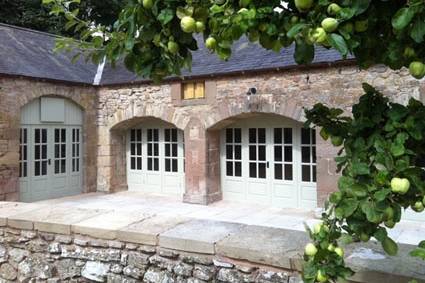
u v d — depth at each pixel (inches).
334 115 64.5
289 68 294.7
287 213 311.7
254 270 89.4
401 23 40.0
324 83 285.0
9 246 125.0
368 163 49.5
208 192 345.7
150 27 56.7
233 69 318.7
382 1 45.1
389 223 47.0
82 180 396.5
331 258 50.9
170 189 395.2
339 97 279.1
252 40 53.6
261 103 309.3
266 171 344.8
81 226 111.6
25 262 121.5
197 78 336.5
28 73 335.3
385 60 51.8
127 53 61.6
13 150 327.6
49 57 386.9
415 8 39.6
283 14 49.9
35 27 594.6
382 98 57.3
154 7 52.8
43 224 117.4
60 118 372.2
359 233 47.7
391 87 261.3
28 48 379.2
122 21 58.4
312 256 53.2
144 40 58.1
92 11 617.9
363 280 75.9
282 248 89.4
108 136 396.8
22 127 343.0
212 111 333.4
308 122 65.7
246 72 311.7
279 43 53.1
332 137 62.9
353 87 274.1
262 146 346.6
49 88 354.3
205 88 336.8
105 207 335.6
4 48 350.9
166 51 58.6
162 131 398.9
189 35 56.5
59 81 357.1
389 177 44.3
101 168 402.6
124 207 335.9
